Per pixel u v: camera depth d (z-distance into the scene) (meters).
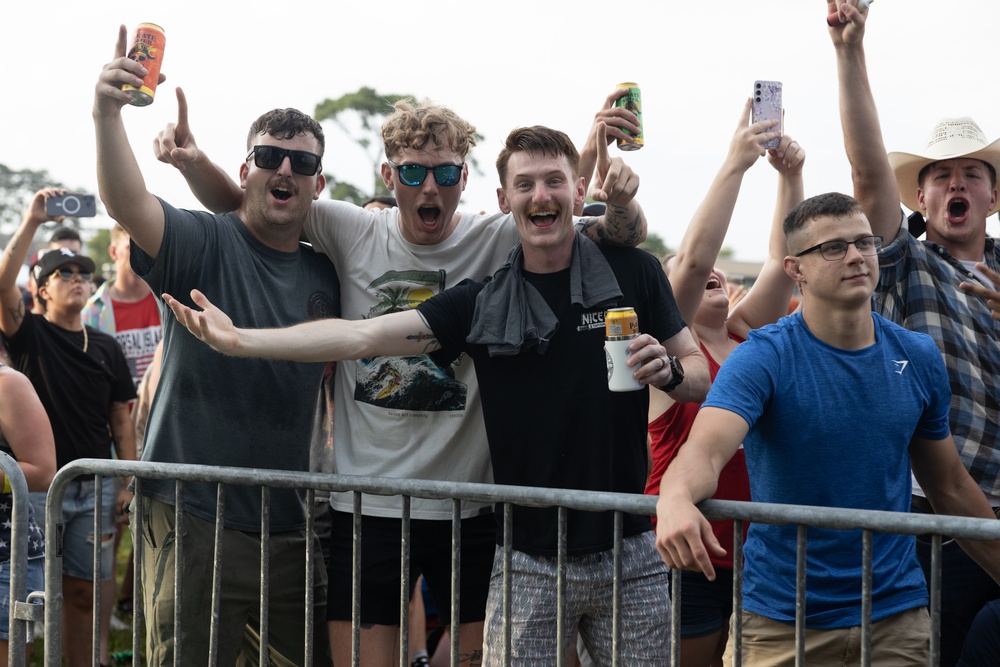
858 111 3.54
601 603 3.00
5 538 3.84
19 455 3.96
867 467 2.66
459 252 3.47
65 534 4.85
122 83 3.04
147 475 3.09
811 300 2.73
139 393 5.94
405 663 2.82
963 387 3.58
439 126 3.31
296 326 2.90
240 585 3.34
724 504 2.48
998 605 2.98
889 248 3.64
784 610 2.74
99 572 3.20
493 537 3.48
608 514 2.94
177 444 3.32
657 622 3.00
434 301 3.10
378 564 3.39
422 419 3.37
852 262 2.63
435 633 5.28
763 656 2.80
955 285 3.73
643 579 3.01
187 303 3.31
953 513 2.88
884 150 3.60
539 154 2.99
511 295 3.00
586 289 2.99
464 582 3.46
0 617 3.80
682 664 3.54
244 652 3.79
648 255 3.15
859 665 2.69
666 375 2.74
